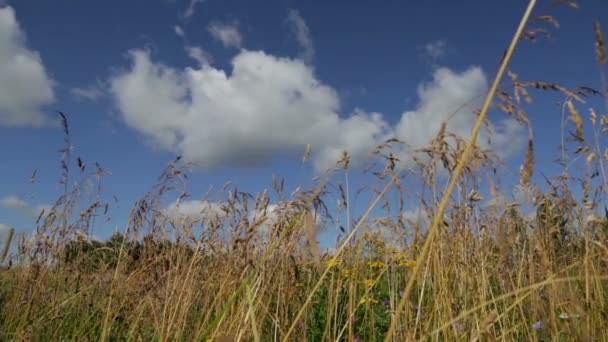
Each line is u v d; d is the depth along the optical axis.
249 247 3.12
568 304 2.33
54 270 4.70
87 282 4.77
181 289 4.04
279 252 3.05
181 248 4.31
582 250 2.61
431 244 2.76
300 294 3.56
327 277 3.83
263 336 3.58
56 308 4.34
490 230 2.83
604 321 2.26
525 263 2.86
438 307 2.73
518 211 2.76
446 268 2.83
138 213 4.52
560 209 2.67
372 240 3.64
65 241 4.78
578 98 1.82
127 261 4.58
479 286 2.89
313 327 3.86
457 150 2.28
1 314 4.36
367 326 3.97
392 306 3.57
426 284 3.27
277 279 3.26
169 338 3.93
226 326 3.07
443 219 2.71
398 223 3.16
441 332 2.92
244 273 3.17
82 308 4.61
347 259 3.57
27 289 4.48
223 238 3.98
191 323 4.02
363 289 4.24
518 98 1.76
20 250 4.64
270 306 3.53
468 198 2.63
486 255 2.94
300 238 2.82
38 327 4.23
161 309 4.32
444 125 2.27
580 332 2.19
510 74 1.80
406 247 3.32
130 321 4.43
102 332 4.15
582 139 1.97
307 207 2.14
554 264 2.48
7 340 4.06
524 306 3.01
